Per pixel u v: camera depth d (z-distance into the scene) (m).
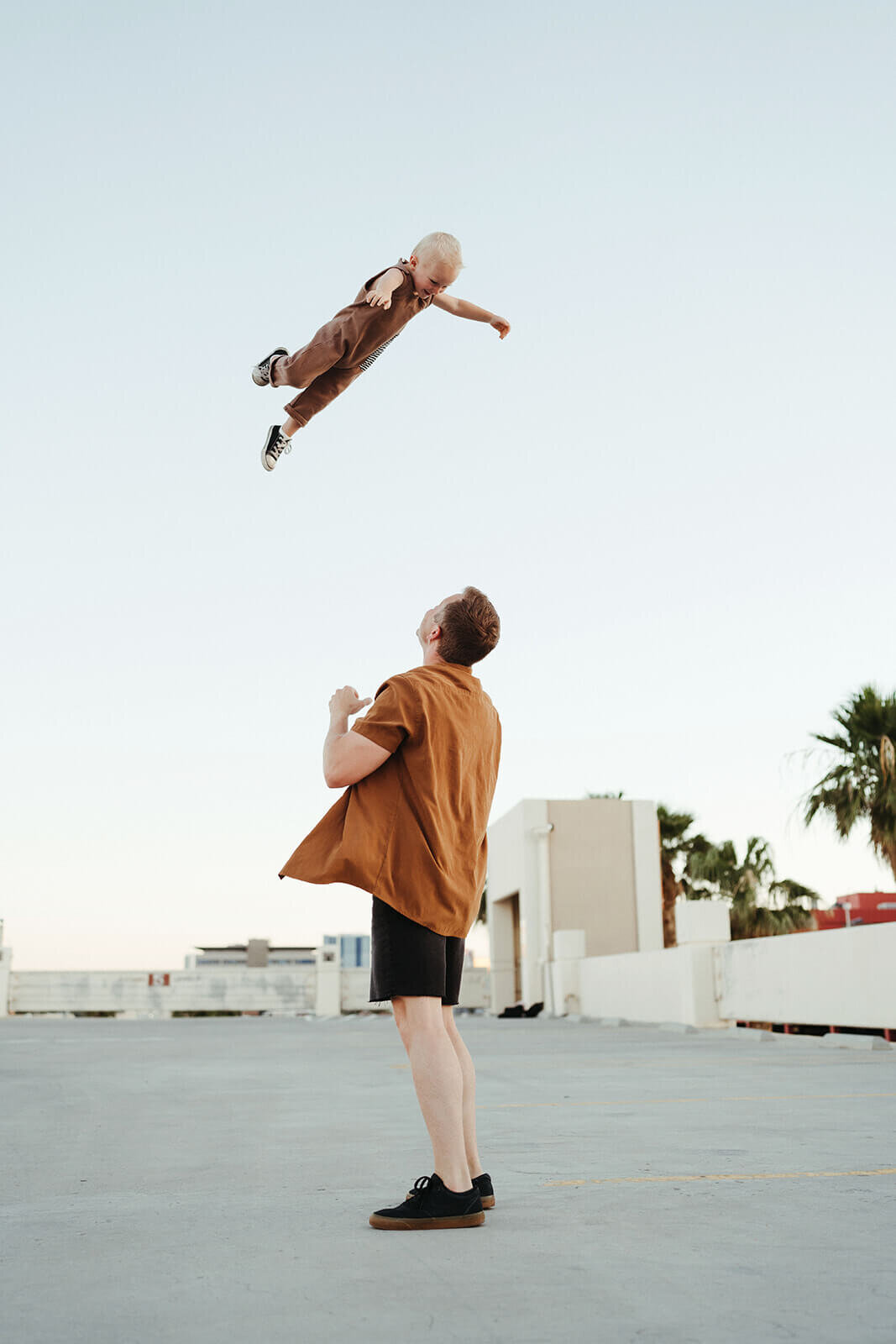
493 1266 2.16
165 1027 16.45
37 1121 4.89
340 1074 7.37
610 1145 3.91
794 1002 11.36
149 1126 4.64
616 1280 2.04
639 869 23.14
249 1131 4.45
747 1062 8.31
